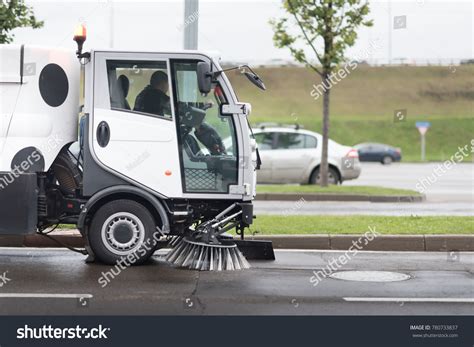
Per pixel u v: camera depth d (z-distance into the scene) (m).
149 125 9.44
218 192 9.53
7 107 9.40
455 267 9.83
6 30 13.27
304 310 7.41
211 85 9.11
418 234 11.46
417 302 7.77
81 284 8.39
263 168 22.31
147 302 7.63
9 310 7.27
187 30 13.33
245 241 10.14
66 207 9.71
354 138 56.28
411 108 61.03
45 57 9.51
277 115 60.31
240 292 8.07
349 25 20.22
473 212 16.75
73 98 9.77
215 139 9.53
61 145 9.64
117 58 9.41
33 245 11.06
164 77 9.48
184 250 9.61
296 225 12.25
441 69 63.81
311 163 22.45
